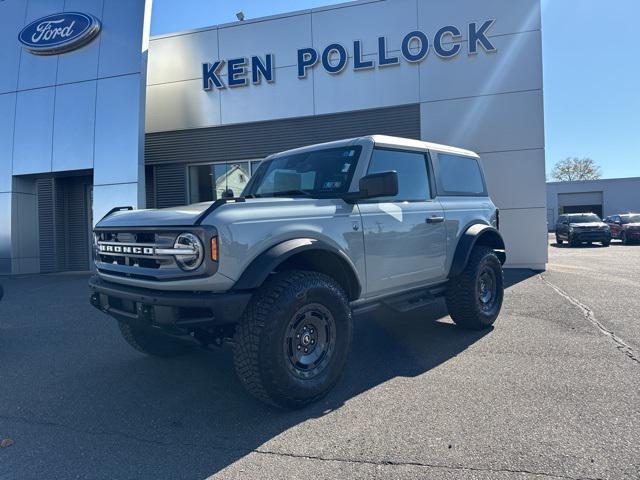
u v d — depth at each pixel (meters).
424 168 5.14
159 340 4.72
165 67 13.01
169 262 3.36
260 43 12.25
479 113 10.97
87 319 6.80
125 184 11.18
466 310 5.36
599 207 47.34
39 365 4.72
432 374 4.13
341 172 4.31
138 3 11.37
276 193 4.61
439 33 11.05
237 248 3.27
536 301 7.19
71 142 11.60
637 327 5.54
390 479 2.54
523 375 4.02
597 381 3.83
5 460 2.88
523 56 10.70
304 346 3.55
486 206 5.94
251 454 2.87
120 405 3.69
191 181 13.21
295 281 3.46
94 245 4.27
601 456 2.68
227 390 3.96
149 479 2.63
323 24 11.79
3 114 12.13
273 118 12.21
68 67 11.72
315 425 3.22
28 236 12.58
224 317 3.17
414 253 4.65
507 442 2.88
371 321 6.18
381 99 11.48
